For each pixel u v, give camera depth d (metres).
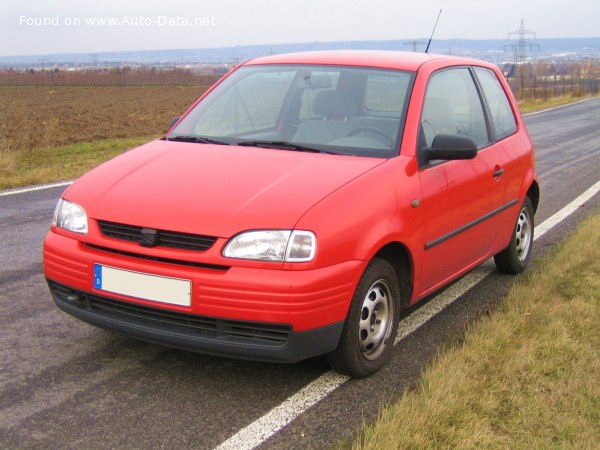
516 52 154.25
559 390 3.70
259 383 3.79
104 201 3.78
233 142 4.48
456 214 4.60
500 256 5.96
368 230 3.68
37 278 5.60
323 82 4.77
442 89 4.93
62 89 64.94
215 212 3.52
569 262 6.18
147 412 3.44
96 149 16.55
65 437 3.20
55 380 3.76
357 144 4.30
